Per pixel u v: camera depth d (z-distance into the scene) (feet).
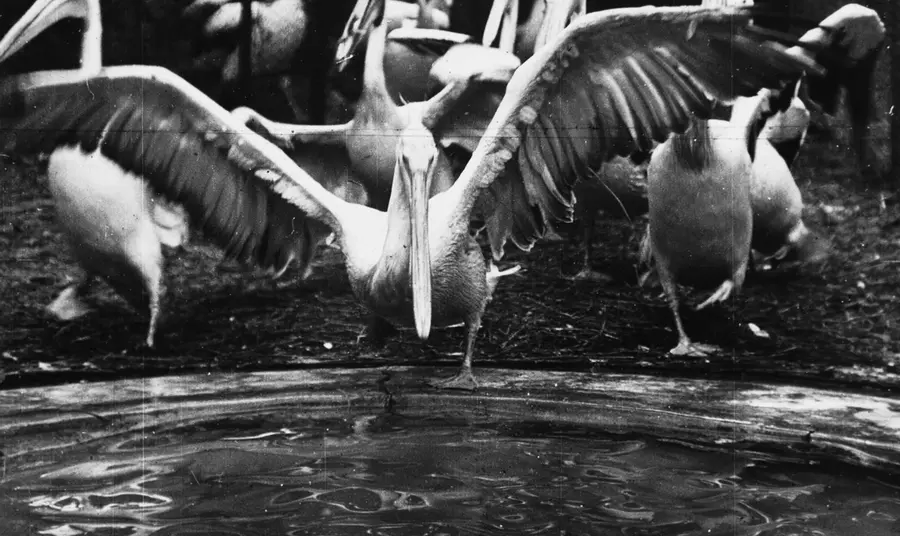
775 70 13.76
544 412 13.73
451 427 13.34
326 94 15.05
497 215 14.21
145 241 14.55
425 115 14.97
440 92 15.01
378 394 14.08
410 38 14.96
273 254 14.58
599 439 13.02
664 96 13.79
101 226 14.49
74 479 12.21
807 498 11.82
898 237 14.05
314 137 15.06
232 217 14.42
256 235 14.48
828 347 14.20
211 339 14.76
